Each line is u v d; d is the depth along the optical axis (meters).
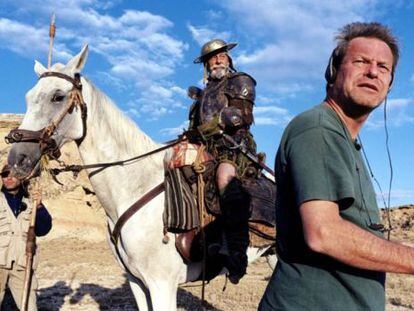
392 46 2.56
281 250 2.56
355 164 2.43
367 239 2.22
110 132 5.45
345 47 2.54
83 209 31.69
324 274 2.40
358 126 2.59
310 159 2.35
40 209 7.03
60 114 5.12
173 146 5.55
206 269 5.58
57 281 13.26
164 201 5.37
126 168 5.43
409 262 2.21
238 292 11.62
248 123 5.39
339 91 2.54
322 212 2.26
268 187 5.70
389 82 2.57
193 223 5.15
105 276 14.51
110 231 5.62
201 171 5.29
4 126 31.80
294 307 2.41
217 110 5.48
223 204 5.25
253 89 5.43
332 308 2.35
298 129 2.46
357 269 2.37
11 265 6.81
